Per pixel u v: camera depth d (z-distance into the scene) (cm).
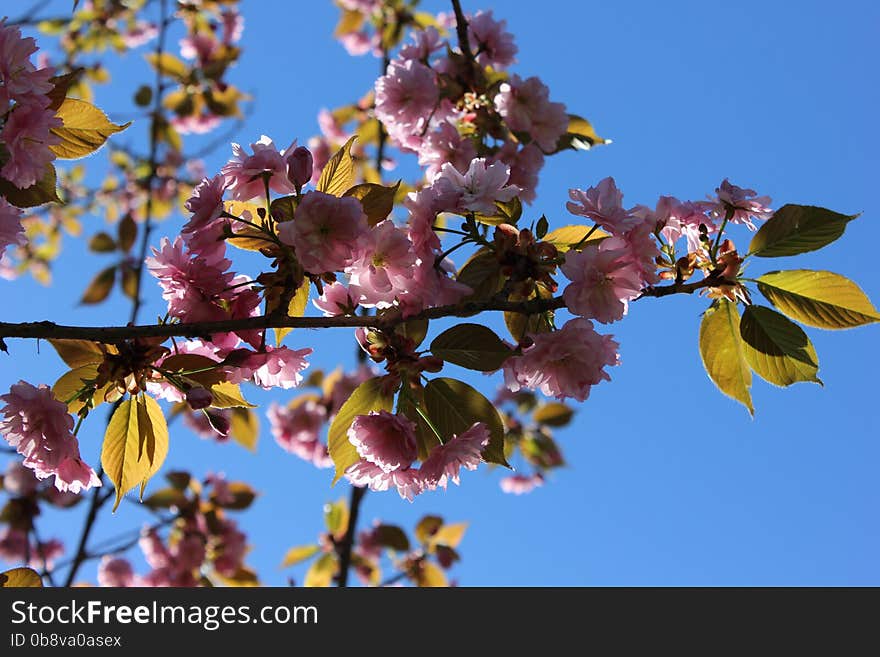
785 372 98
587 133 142
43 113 95
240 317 99
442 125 135
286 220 97
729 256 98
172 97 248
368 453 96
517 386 101
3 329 92
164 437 100
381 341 98
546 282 100
